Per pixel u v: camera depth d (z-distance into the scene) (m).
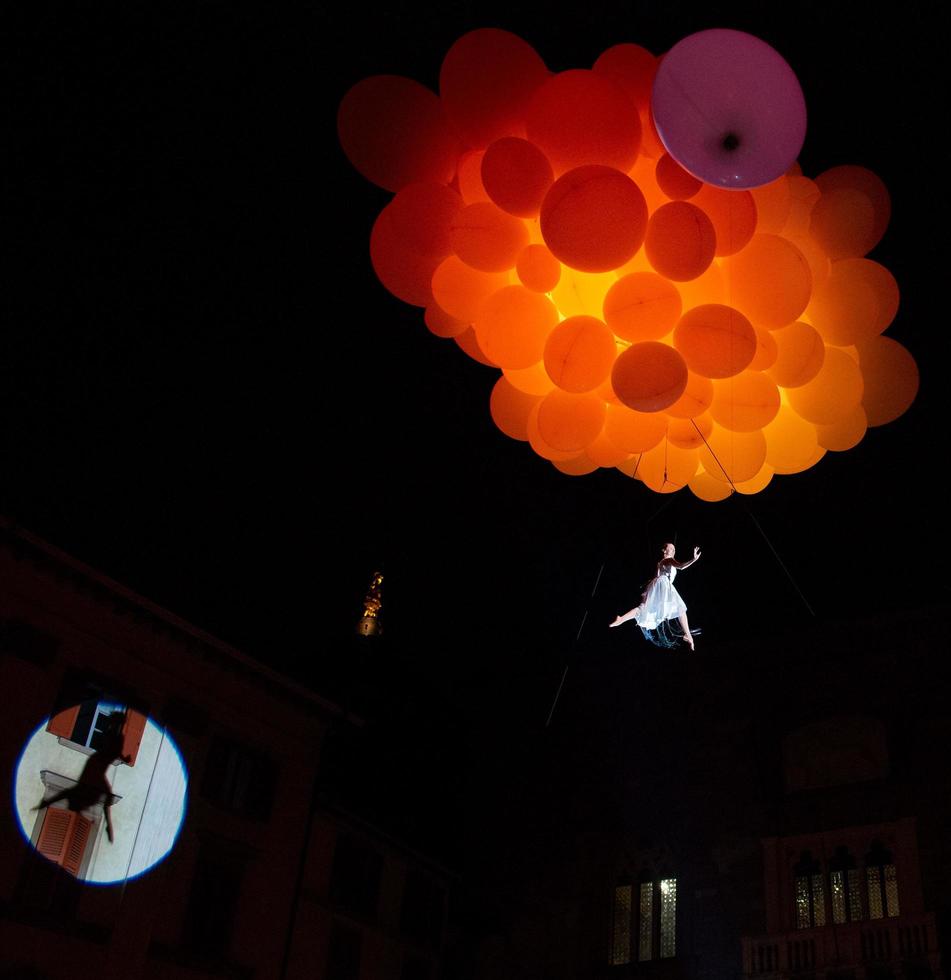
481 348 7.75
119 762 19.11
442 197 7.25
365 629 31.36
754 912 22.72
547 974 24.83
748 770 24.92
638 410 7.01
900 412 8.38
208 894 19.98
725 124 5.73
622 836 25.92
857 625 25.02
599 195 6.33
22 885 16.95
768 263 7.00
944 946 19.84
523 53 6.93
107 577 19.62
